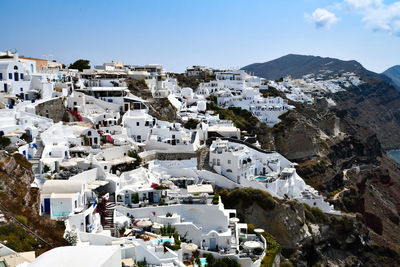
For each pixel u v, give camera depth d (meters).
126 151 67.56
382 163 171.38
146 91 105.00
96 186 51.19
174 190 58.16
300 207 66.12
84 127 70.31
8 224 35.03
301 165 117.62
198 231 49.47
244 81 160.00
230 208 63.72
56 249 29.73
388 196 141.25
